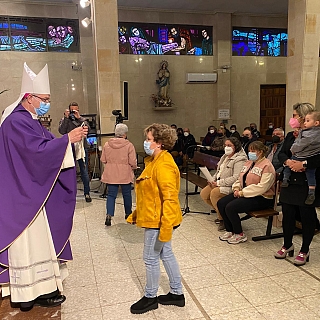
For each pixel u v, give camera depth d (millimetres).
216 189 3775
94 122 6262
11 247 2127
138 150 9055
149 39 8695
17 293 2176
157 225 2109
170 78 8992
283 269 2848
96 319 2215
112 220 4293
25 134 2045
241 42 9344
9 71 7629
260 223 4039
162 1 7973
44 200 2133
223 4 8344
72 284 2678
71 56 7973
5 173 2104
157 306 2312
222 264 2967
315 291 2494
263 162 3377
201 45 9102
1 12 7418
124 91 5809
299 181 2762
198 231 3812
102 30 5461
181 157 7660
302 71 5582
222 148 6375
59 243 2285
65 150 2139
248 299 2408
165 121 9141
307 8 5387
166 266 2262
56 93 8000
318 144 2607
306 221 2830
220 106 9297
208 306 2334
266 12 9133
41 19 7695
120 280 2729
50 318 2195
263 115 9906
